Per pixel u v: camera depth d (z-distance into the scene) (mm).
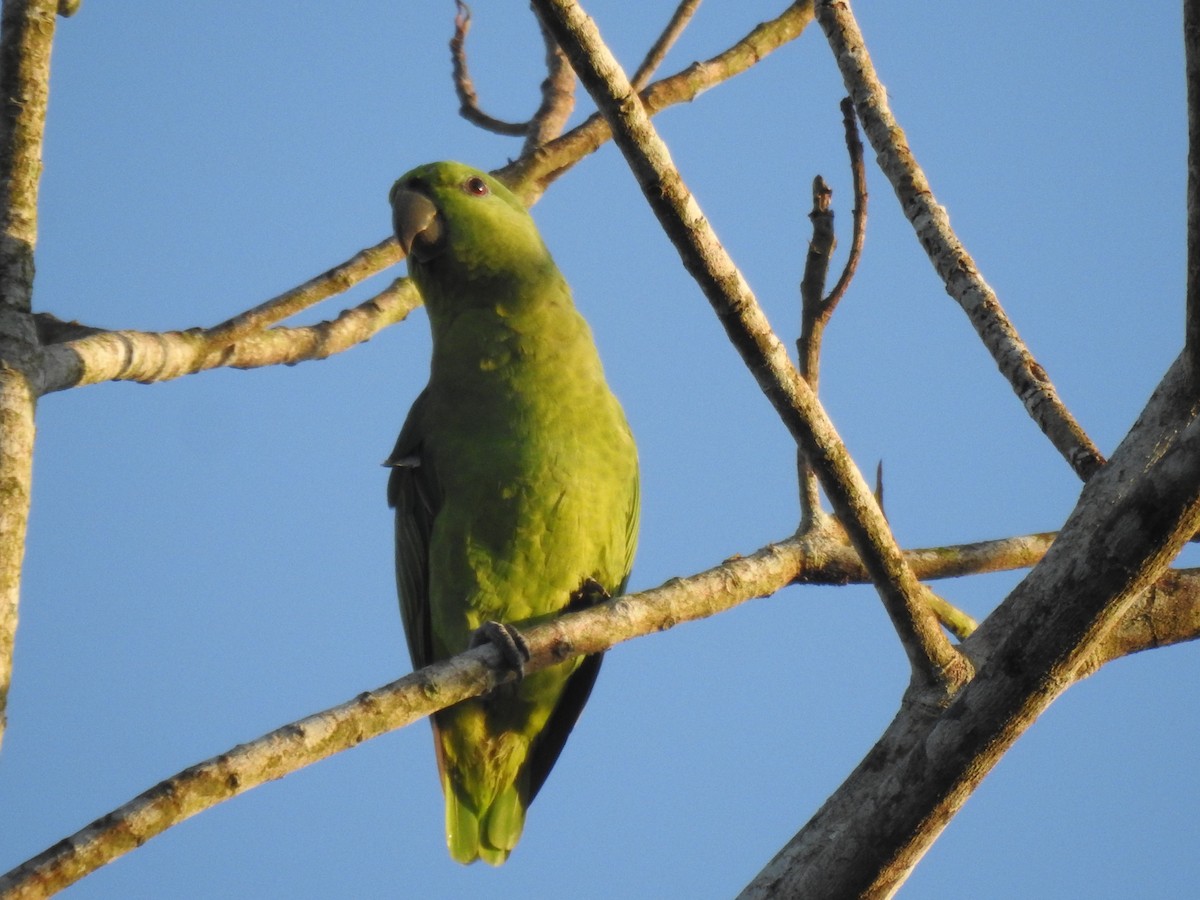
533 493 11883
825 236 8305
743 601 8906
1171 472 5703
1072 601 5906
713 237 6668
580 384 12148
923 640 7020
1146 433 6770
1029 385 7629
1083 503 6695
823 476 6887
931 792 6105
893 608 7000
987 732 6027
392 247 11352
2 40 8250
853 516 6910
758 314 6754
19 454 7387
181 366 10125
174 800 6137
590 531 12070
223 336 10391
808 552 9070
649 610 8617
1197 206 6219
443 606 12180
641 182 6539
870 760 7059
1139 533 5777
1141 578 5840
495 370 12086
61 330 9773
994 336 7840
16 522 7195
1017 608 6484
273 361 11188
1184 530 5758
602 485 12117
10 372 7566
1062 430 7449
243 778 6422
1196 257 6359
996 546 9539
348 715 7066
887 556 6945
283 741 6668
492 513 11914
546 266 12609
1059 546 6578
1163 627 7855
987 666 6074
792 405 6809
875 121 8375
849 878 6258
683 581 8805
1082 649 5961
